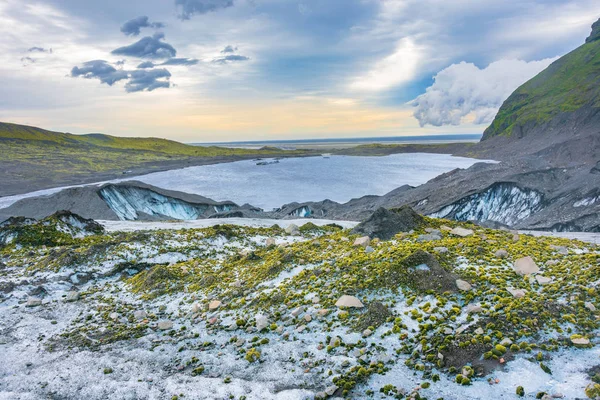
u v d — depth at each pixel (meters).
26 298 26.06
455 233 28.19
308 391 13.46
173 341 18.67
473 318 15.52
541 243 24.78
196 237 39.25
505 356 13.17
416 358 14.29
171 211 106.75
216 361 16.34
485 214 91.00
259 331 18.39
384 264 21.22
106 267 31.31
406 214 32.50
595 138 157.38
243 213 84.88
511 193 91.75
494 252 22.41
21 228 40.25
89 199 93.19
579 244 24.77
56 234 41.19
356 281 20.67
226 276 26.77
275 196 155.00
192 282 26.94
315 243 30.38
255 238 42.88
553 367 12.38
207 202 112.69
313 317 18.69
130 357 17.36
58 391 14.89
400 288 19.11
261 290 22.80
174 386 14.66
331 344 16.12
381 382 13.36
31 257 34.41
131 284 28.20
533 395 11.37
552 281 17.80
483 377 12.58
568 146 164.38
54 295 26.72
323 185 183.00
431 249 22.64
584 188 79.38
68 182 181.12
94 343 19.11
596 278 16.80
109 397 14.29
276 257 28.12
